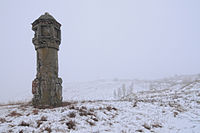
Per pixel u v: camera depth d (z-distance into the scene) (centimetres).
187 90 2708
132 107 1152
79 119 752
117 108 1065
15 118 732
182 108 1248
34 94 1088
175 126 852
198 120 964
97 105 1067
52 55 1109
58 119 721
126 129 722
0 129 588
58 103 1076
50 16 1137
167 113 1089
